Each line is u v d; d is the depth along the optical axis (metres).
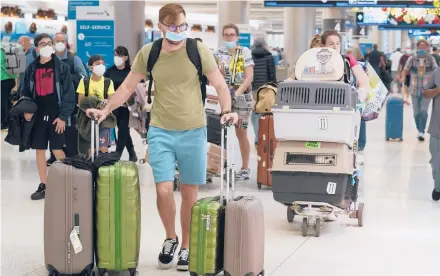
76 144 9.45
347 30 28.98
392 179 10.32
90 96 8.64
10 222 7.31
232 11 21.20
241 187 9.49
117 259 5.24
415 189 9.56
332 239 6.86
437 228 7.37
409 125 18.83
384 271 5.81
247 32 19.20
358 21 26.39
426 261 6.13
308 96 6.57
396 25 26.77
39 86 8.21
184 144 5.52
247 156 9.96
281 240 6.78
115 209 5.21
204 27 42.03
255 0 32.09
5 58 14.93
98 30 13.45
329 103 6.52
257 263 5.24
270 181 9.17
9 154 12.24
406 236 7.01
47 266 5.24
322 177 6.62
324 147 6.64
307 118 6.55
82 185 5.16
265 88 9.26
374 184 9.91
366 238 6.91
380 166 11.55
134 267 5.29
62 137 8.30
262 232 5.37
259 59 12.34
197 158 5.55
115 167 5.23
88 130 8.63
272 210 8.09
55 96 8.23
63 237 5.18
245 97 9.47
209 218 5.18
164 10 5.29
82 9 13.43
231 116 5.26
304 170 6.64
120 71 10.30
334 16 28.73
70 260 5.19
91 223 5.21
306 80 6.73
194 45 5.44
